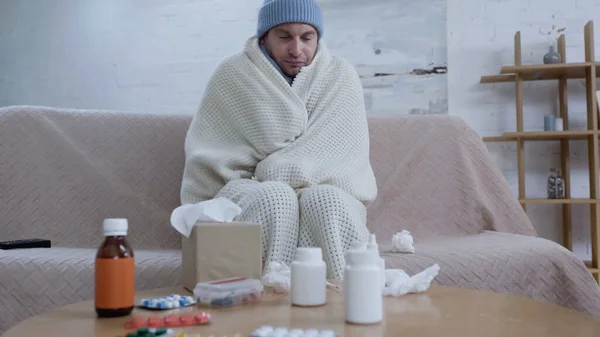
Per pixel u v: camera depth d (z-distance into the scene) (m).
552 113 2.97
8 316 1.19
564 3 2.96
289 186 1.20
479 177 1.79
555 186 2.81
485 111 3.01
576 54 2.94
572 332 0.57
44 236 1.61
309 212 1.14
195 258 0.82
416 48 3.05
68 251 1.39
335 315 0.66
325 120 1.45
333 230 1.10
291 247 1.13
